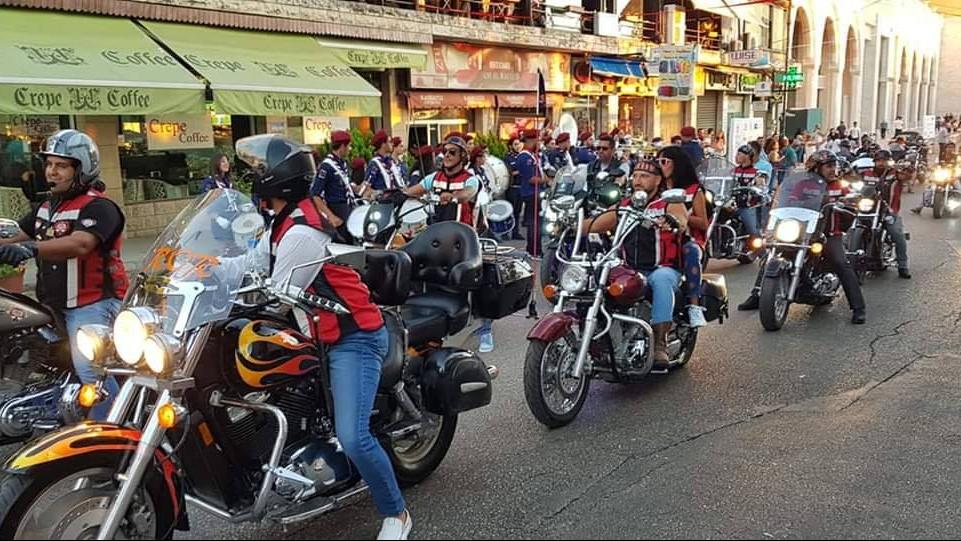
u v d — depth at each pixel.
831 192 7.86
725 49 31.06
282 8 13.70
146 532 3.18
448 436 4.48
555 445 4.82
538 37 20.08
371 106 13.92
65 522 2.99
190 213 3.49
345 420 3.44
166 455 3.18
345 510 3.99
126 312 3.04
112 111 10.13
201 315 3.12
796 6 37.91
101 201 4.30
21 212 11.55
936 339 7.18
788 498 4.06
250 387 3.31
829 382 5.98
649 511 3.94
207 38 12.50
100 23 11.29
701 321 5.89
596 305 5.14
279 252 3.23
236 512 3.33
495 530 3.78
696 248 5.88
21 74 9.31
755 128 22.92
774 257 7.68
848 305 8.65
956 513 3.89
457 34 17.53
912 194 21.98
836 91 44.59
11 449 4.90
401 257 4.06
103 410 4.22
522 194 12.27
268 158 3.25
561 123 18.41
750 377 6.12
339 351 3.50
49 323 4.54
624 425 5.13
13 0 10.38
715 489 4.17
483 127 19.70
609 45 23.00
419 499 4.12
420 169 12.67
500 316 5.23
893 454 4.61
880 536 3.67
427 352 4.45
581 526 3.81
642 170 5.79
